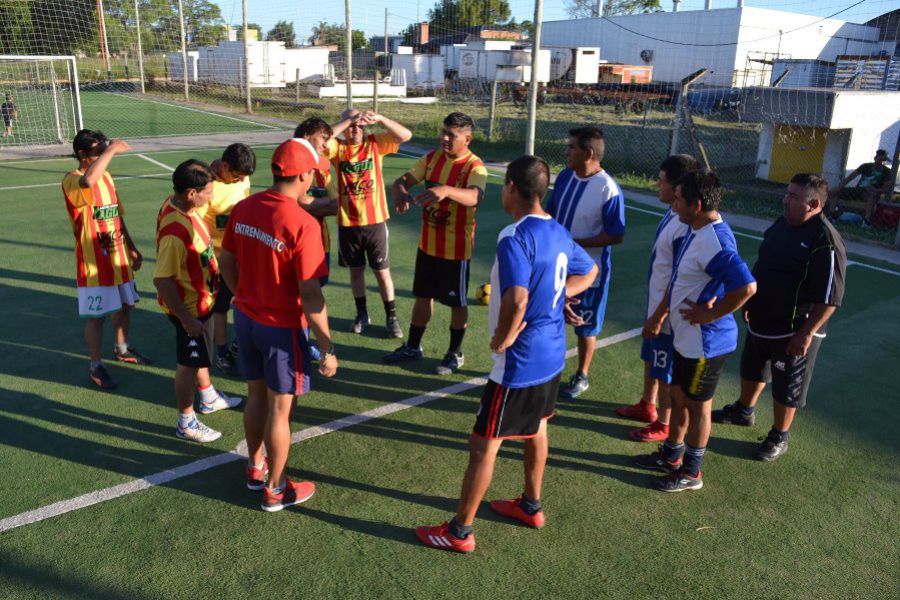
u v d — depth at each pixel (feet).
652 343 13.57
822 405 16.34
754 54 107.76
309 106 90.22
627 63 123.24
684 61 113.60
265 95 111.34
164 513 11.55
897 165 35.73
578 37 130.11
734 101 98.12
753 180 51.01
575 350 19.35
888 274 27.22
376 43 198.18
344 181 17.97
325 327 10.55
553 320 10.22
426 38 176.65
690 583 10.41
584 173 15.11
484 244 29.60
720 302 11.17
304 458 13.35
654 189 42.65
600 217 15.05
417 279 17.22
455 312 17.11
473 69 116.88
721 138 73.97
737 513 12.19
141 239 28.40
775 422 13.87
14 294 21.67
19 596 9.62
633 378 17.52
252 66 117.80
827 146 46.24
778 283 13.23
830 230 12.63
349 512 11.77
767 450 13.91
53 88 56.44
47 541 10.75
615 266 26.91
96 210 14.94
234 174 15.11
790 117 45.80
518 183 9.91
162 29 125.59
